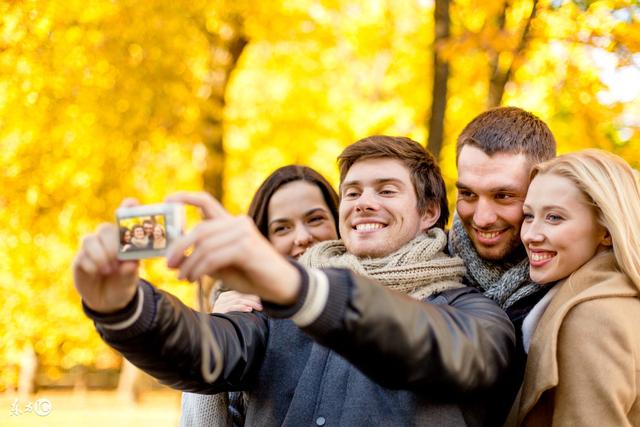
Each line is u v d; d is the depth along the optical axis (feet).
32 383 37.68
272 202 10.03
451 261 7.55
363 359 5.24
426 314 5.47
